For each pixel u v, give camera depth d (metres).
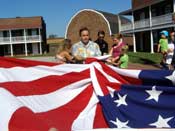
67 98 2.23
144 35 20.45
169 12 17.98
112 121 2.16
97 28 24.31
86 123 2.17
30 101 2.18
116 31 24.66
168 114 2.15
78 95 2.24
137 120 2.15
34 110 2.15
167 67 6.16
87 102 2.22
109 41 23.39
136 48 21.39
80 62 3.16
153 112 2.16
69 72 2.27
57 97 2.22
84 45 3.20
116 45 4.18
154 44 19.12
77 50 3.19
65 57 3.36
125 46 4.19
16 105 2.04
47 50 33.00
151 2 18.44
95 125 2.17
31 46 30.25
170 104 2.15
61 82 2.25
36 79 2.23
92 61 2.30
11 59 2.24
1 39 29.80
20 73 2.23
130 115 2.16
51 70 2.27
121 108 2.18
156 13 19.47
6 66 2.23
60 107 2.20
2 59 2.24
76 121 2.17
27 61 2.26
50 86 2.24
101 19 24.11
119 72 2.26
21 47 30.30
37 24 29.59
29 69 2.25
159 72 2.23
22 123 2.00
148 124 2.15
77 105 2.21
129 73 2.25
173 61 5.06
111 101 2.19
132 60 12.23
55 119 2.16
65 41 3.40
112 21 24.70
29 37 29.77
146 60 11.84
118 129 1.93
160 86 2.17
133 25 20.34
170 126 2.14
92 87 2.26
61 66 2.27
